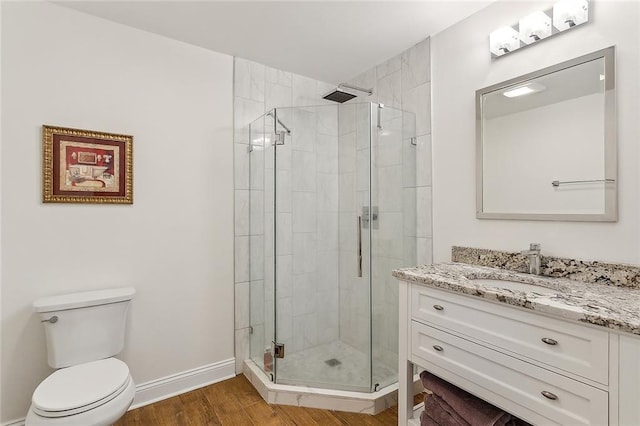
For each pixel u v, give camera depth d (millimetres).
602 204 1394
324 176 2387
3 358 1630
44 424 1229
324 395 1928
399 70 2371
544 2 1585
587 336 991
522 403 1151
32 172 1694
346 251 2326
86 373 1517
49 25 1739
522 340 1155
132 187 1974
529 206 1642
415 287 1594
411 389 1657
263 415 1878
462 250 1936
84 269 1837
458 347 1379
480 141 1848
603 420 955
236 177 2402
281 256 2260
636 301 1101
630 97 1321
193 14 1872
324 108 2379
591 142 1424
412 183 2277
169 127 2117
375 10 1856
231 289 2377
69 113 1793
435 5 1816
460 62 1968
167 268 2109
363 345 2176
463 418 1390
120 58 1948
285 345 2250
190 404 1993
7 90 1636
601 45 1396
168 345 2113
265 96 2541
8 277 1640
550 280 1454
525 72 1660
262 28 2031
